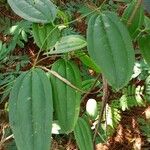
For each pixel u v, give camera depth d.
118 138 1.00
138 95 1.01
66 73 0.34
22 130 0.29
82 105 0.94
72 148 0.93
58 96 0.33
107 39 0.29
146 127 1.01
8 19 1.22
